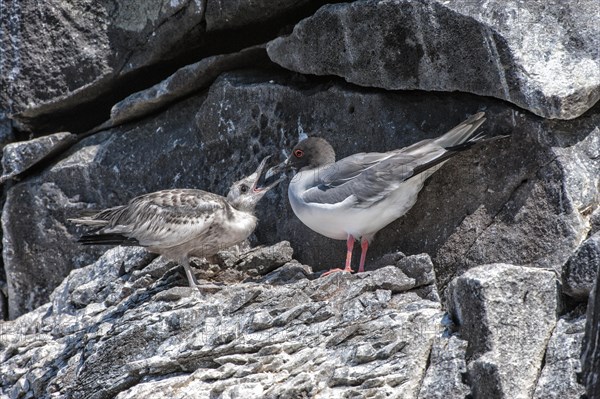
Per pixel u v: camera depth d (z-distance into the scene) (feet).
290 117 44.29
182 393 34.76
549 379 31.04
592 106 37.60
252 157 45.44
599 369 29.66
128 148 48.96
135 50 47.93
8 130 51.60
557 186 36.50
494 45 36.76
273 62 46.93
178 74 46.96
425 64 38.83
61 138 49.65
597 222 36.11
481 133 38.34
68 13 48.57
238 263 42.86
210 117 46.42
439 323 33.86
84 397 38.22
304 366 34.09
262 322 36.17
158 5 46.75
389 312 34.96
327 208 38.65
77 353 41.01
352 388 32.40
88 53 48.55
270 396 33.01
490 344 31.73
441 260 38.63
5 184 51.21
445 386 31.78
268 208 44.88
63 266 49.52
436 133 39.70
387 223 39.24
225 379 34.94
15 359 43.09
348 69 41.37
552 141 36.81
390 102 41.04
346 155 42.34
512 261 37.01
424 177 38.32
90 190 49.39
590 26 37.50
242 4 44.29
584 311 32.86
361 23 40.22
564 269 32.94
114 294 43.83
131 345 37.88
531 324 32.35
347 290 36.91
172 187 47.78
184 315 37.50
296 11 44.55
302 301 37.32
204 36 46.80
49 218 49.67
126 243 40.40
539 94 35.94
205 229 40.27
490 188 37.93
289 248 42.98
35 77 49.14
